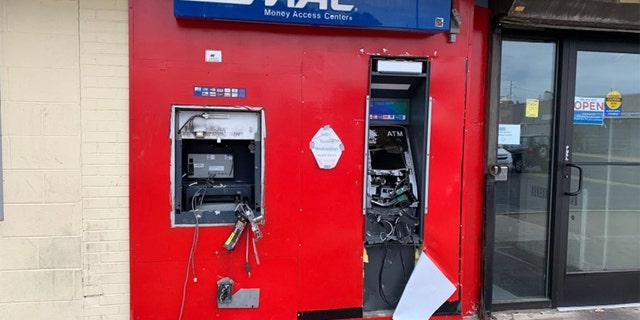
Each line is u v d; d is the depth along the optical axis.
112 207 3.03
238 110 3.05
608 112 3.92
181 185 3.05
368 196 3.28
